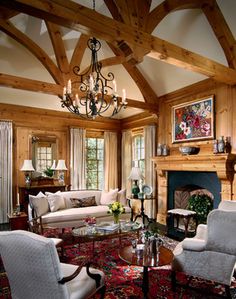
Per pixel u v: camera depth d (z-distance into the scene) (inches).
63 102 129.6
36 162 248.4
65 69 176.1
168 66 197.5
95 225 150.8
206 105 183.9
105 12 167.3
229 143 167.2
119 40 108.3
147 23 123.9
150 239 105.2
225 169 161.3
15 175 237.1
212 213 94.7
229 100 168.7
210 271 95.8
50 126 258.2
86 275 84.7
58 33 171.3
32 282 74.0
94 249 153.1
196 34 162.2
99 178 293.6
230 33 152.9
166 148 216.1
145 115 261.0
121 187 292.7
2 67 192.5
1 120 227.5
